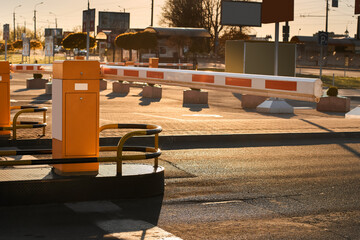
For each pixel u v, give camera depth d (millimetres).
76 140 8867
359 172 11758
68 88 8781
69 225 7543
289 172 11594
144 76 29000
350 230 7664
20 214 8023
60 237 7012
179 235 7266
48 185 8562
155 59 39938
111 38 83750
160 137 15031
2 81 13953
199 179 10734
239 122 18656
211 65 84062
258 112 25062
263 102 25234
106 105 26047
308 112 26281
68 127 8812
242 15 72062
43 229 7344
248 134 15891
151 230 7418
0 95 13969
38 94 31312
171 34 76500
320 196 9609
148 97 31109
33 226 7469
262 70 43438
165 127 16812
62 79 8734
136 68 29359
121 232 7289
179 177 10867
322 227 7781
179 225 7719
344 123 19125
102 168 9484
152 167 9711
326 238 7281
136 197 9047
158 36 76250
